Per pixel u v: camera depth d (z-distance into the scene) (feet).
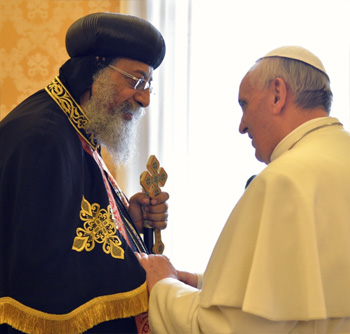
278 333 4.40
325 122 5.08
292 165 4.58
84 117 5.98
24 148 5.27
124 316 5.22
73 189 5.41
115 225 5.61
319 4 14.60
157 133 14.12
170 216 14.24
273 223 4.37
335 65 14.55
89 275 5.22
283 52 5.19
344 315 4.48
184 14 14.39
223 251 4.61
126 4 13.91
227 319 4.44
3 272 5.12
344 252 4.50
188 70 14.33
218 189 14.42
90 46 6.13
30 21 13.87
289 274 4.27
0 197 5.25
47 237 5.06
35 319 4.93
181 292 5.08
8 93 13.79
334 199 4.58
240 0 14.58
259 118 5.18
